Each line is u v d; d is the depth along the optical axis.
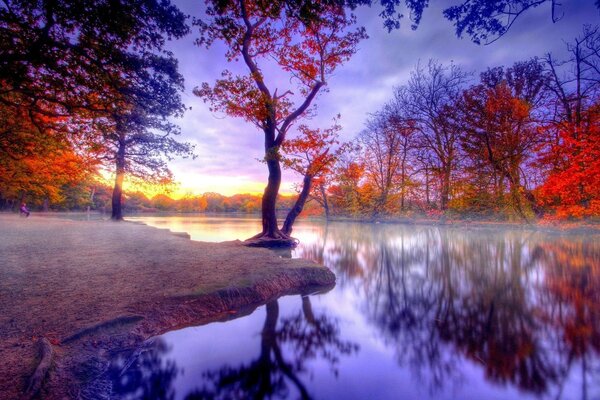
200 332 4.95
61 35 7.74
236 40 16.73
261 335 4.98
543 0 3.86
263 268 8.20
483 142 26.11
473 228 27.12
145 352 4.16
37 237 14.17
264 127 17.11
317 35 16.70
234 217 59.28
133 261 8.69
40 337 3.89
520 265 11.56
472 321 5.80
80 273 7.10
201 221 42.12
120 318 4.56
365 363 4.13
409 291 8.16
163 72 9.62
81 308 4.91
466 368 3.96
